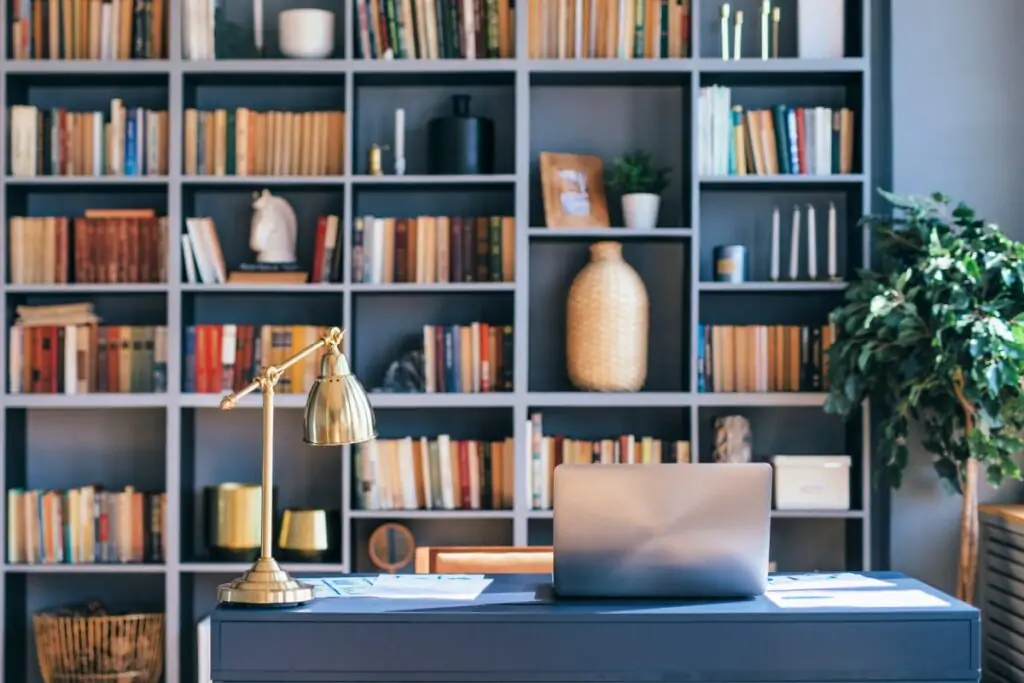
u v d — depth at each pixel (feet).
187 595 15.99
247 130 15.87
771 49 16.46
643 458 15.65
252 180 15.64
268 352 15.79
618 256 15.83
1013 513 14.55
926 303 14.44
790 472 15.44
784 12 16.51
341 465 16.43
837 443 16.42
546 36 15.84
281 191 16.40
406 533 15.76
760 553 9.28
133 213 15.93
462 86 16.56
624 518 9.21
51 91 16.66
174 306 15.64
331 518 15.87
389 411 16.51
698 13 15.65
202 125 15.87
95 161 15.92
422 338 16.52
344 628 8.84
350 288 15.56
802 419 16.44
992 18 15.88
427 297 16.52
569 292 15.99
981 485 15.65
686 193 16.02
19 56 15.94
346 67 15.66
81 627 15.34
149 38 15.93
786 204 16.51
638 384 15.75
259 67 15.66
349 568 15.46
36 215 16.61
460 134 15.81
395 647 8.84
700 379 15.58
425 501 15.65
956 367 13.84
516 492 15.40
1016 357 13.44
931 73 15.88
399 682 8.84
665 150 16.53
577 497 9.20
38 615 15.78
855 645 8.87
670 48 15.87
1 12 15.76
